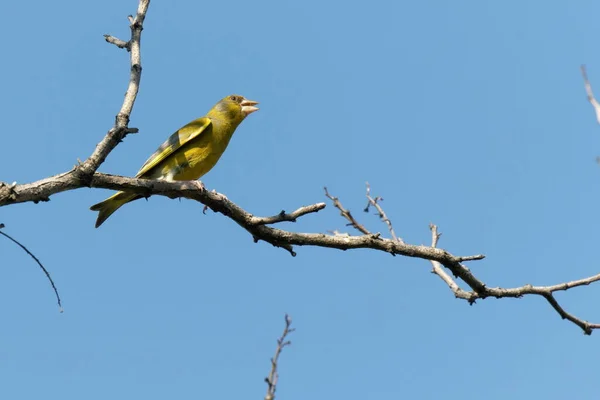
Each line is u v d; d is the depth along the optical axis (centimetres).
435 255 1125
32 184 921
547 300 1138
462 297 1181
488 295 1152
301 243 1127
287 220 1116
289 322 752
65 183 944
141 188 1028
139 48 1045
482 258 1131
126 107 987
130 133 973
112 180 999
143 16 1066
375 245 1118
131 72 1018
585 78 845
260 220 1113
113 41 1051
